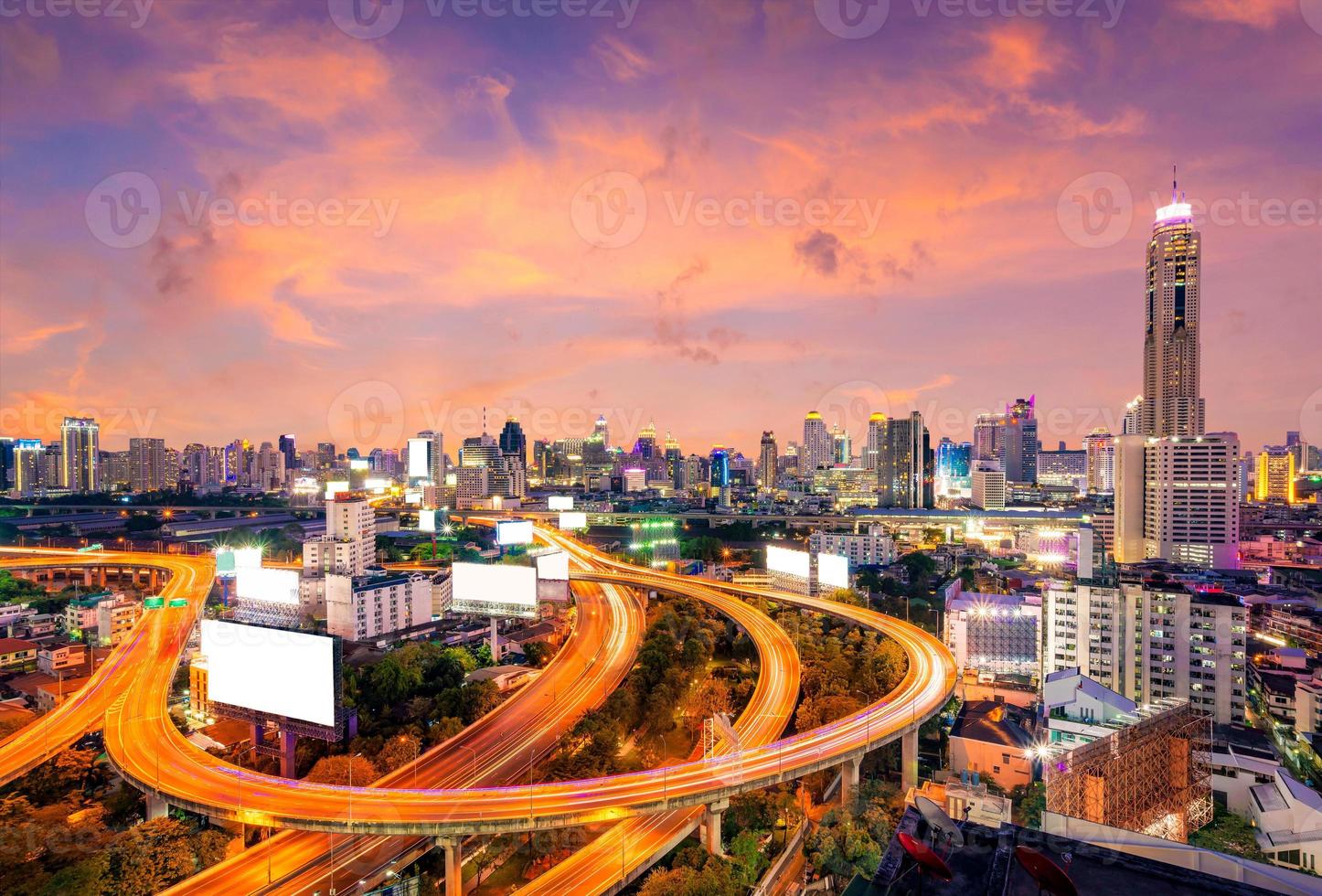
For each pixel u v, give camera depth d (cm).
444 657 17212
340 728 11981
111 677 15912
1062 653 16100
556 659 18725
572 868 9656
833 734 12631
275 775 12606
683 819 10806
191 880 9181
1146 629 15388
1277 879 2755
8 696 15888
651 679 16362
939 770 13988
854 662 17725
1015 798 12156
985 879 2064
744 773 11000
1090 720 13062
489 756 12725
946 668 16800
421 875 10088
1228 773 11881
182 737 12525
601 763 12044
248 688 12656
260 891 8988
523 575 19500
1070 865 2102
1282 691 15688
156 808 10769
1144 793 10225
